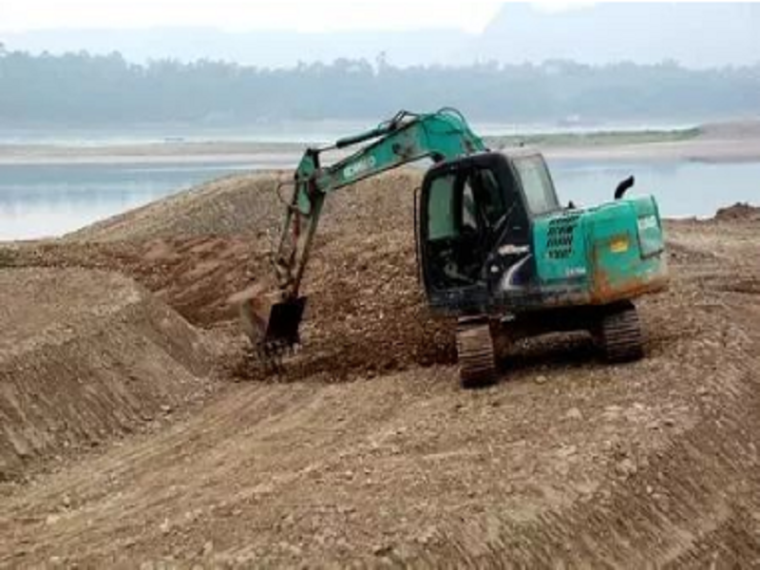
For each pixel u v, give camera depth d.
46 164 86.00
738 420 11.81
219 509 9.59
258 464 11.57
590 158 76.88
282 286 15.28
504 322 13.47
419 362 15.45
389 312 18.23
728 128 120.62
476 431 11.26
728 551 10.17
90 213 49.00
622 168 66.31
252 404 14.57
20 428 12.86
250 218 32.22
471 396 12.79
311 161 14.92
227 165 81.38
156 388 15.03
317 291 20.47
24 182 66.81
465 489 9.66
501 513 9.23
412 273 20.11
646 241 12.87
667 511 10.08
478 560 8.77
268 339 15.43
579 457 10.23
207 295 22.39
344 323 18.22
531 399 12.24
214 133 169.88
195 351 17.00
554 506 9.48
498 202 12.98
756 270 21.97
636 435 10.75
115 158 94.31
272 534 8.88
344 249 22.80
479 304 13.16
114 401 14.24
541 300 12.85
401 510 9.20
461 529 8.95
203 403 14.98
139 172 74.81
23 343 14.27
